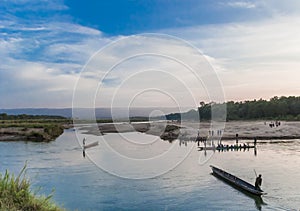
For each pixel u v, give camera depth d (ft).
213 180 73.56
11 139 169.48
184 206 54.65
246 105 312.29
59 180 71.67
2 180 23.86
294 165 94.99
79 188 64.49
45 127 193.88
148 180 69.62
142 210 51.62
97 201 56.44
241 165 95.81
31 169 85.20
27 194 23.18
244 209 53.52
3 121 265.34
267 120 298.76
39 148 132.87
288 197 61.05
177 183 69.77
